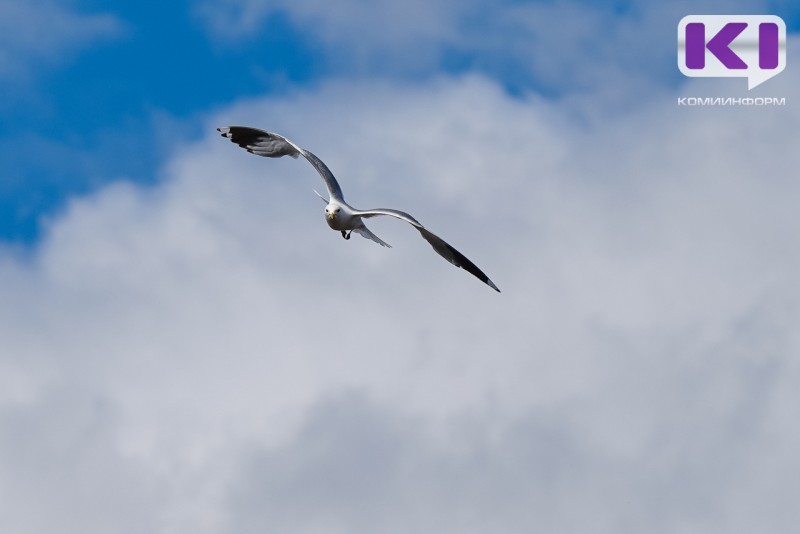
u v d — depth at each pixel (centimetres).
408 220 1759
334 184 1903
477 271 1759
